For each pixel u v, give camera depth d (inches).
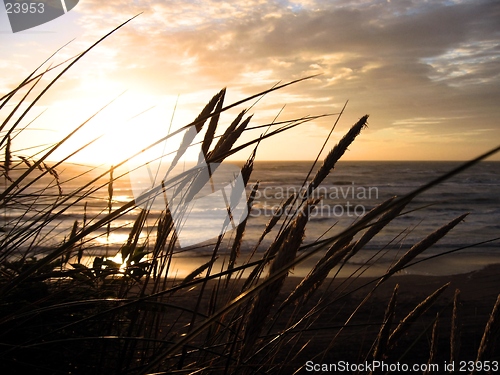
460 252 756.0
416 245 61.1
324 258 39.2
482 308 360.2
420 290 428.5
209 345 60.3
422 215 1161.4
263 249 585.9
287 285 356.2
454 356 51.0
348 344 145.4
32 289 60.3
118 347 62.6
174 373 53.7
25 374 56.0
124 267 66.6
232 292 62.6
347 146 46.9
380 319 279.1
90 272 65.9
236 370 48.1
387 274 63.6
